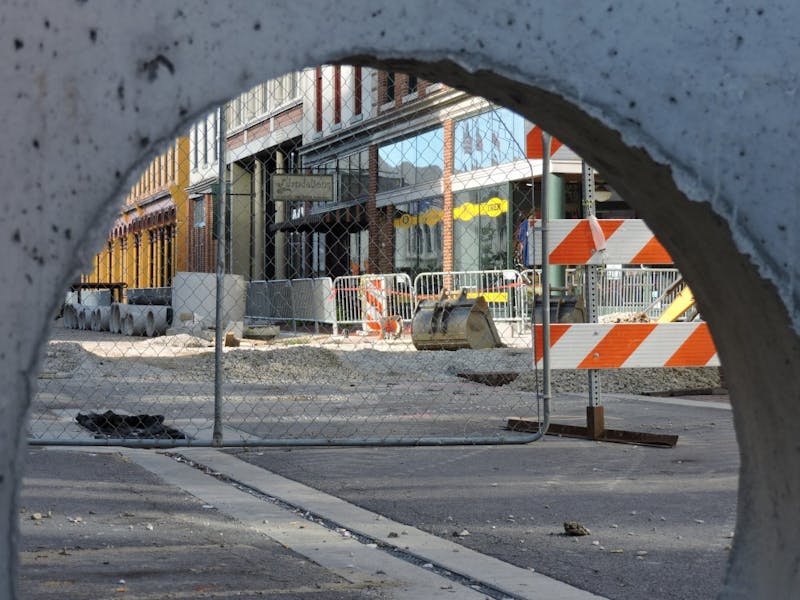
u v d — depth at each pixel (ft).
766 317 9.12
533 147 31.96
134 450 30.04
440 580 16.03
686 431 33.94
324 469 26.96
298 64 7.87
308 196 41.60
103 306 135.44
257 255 159.94
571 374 51.72
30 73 7.20
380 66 8.63
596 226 30.94
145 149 7.50
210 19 7.67
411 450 30.50
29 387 7.20
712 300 10.18
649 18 8.54
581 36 8.44
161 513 21.16
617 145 8.91
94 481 24.68
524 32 8.36
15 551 7.18
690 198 8.59
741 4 8.62
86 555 17.48
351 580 16.01
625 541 18.66
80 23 7.35
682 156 8.57
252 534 19.34
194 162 186.80
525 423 34.32
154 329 113.19
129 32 7.47
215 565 16.90
